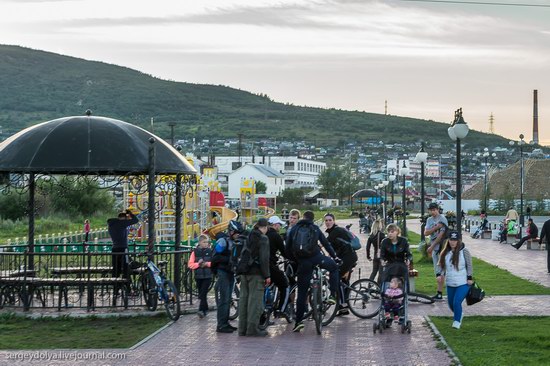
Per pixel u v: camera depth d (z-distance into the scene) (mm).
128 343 13695
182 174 19797
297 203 120688
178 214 19812
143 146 18016
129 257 18594
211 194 54656
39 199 57250
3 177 19531
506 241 45500
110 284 17125
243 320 14391
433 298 18281
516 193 96688
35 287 17359
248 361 12117
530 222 39406
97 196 62438
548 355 12062
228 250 14852
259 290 14375
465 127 19516
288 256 14953
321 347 13219
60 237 40406
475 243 45906
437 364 11719
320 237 15055
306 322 15805
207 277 16578
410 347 13086
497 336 13711
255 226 14633
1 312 16688
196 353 12773
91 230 46969
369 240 20859
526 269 27469
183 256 18562
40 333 14766
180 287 18453
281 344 13539
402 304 14516
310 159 178000
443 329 14508
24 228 51000
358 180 144500
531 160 103250
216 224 25078
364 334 14406
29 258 19797
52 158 17297
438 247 18578
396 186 141375
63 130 17812
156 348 13211
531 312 16641
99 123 18125
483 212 53125
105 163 17266
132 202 36281
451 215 38781
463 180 195500
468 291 14648
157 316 16516
